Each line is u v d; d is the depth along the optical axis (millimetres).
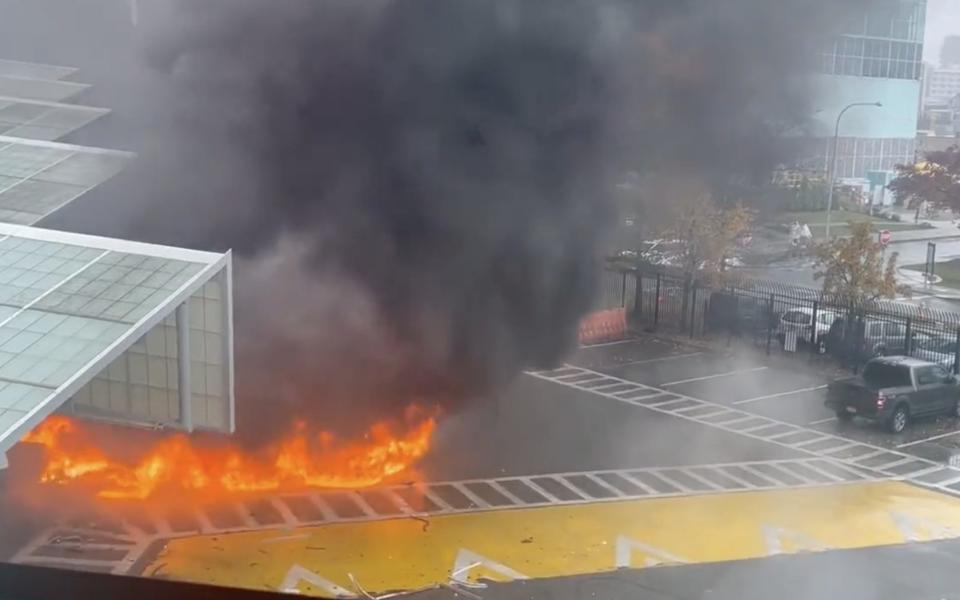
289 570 12328
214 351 11398
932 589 12438
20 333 10258
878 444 19000
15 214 15047
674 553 13406
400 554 13023
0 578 11547
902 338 24453
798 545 13844
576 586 12219
